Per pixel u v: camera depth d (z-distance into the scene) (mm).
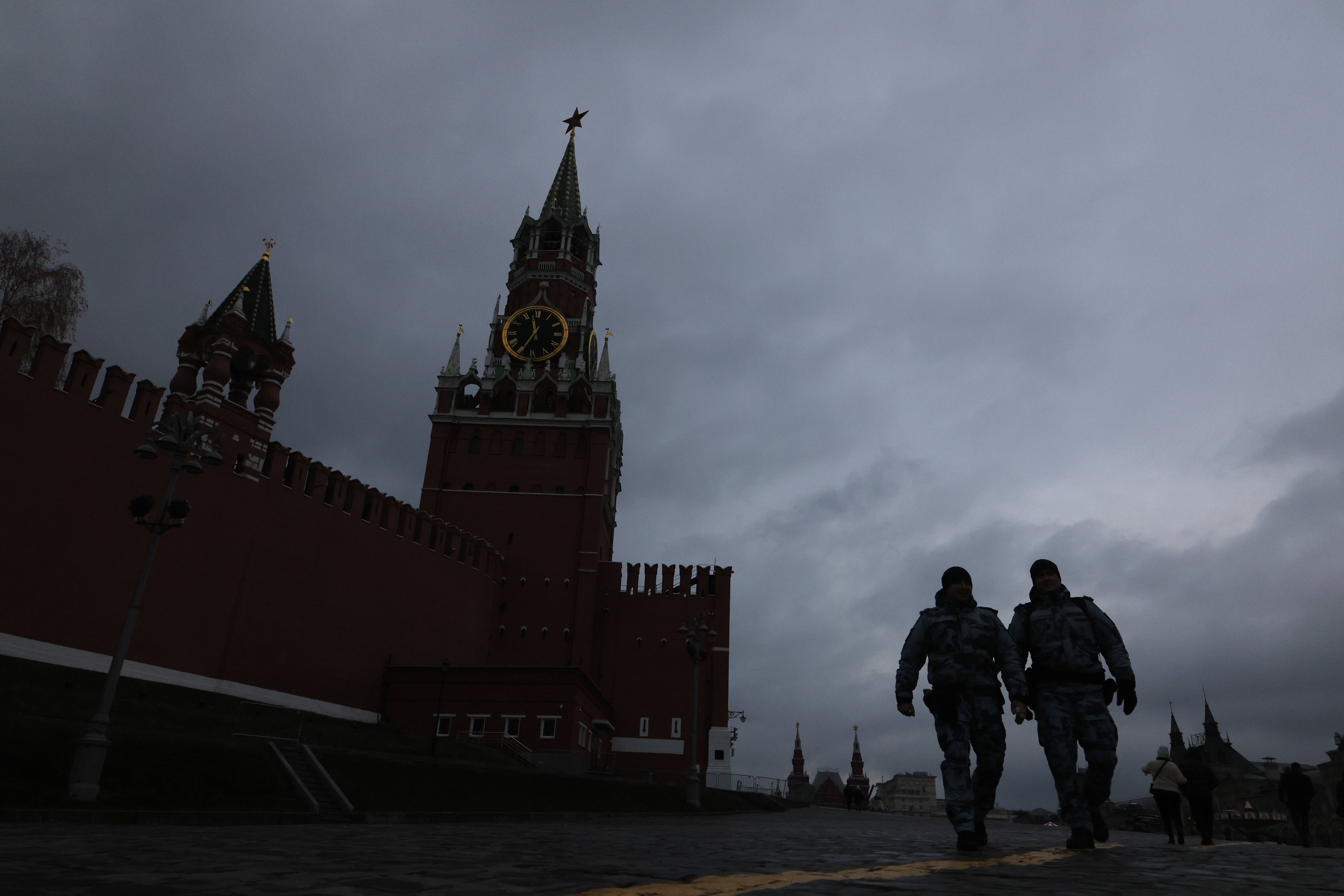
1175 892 5145
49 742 21188
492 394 75875
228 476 44219
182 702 38469
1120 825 42750
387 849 8969
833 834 15250
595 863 7324
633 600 71625
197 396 44250
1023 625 8805
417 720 52531
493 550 68312
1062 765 8352
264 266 50156
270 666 45000
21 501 35000
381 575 54219
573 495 72000
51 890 5258
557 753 51594
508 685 53250
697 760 59188
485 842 10812
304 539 48531
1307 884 5625
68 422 37156
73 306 42844
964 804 7992
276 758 25578
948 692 8273
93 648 36719
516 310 85000
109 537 38094
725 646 70125
